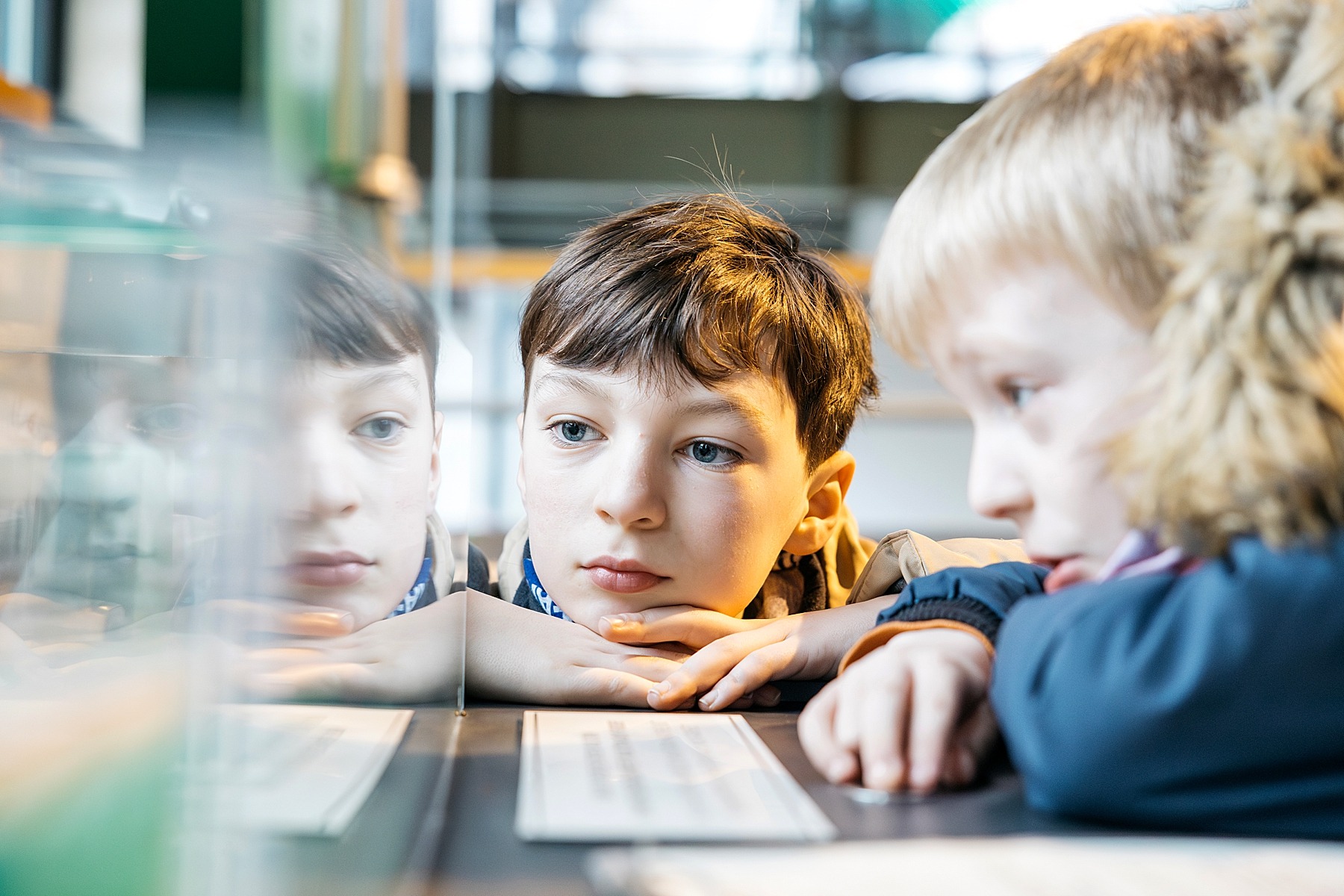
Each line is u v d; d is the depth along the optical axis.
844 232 4.75
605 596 0.76
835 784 0.47
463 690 0.62
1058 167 0.49
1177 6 0.60
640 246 0.82
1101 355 0.48
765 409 0.76
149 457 0.31
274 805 0.25
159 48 0.25
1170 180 0.46
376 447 0.34
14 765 0.22
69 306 0.31
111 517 0.32
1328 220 0.40
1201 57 0.50
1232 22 0.52
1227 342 0.41
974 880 0.33
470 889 0.33
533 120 4.85
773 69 4.90
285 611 0.26
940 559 0.82
